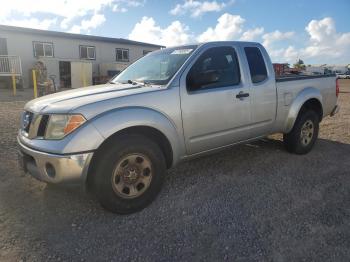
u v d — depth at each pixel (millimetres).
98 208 3592
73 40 27844
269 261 2697
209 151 4285
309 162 5207
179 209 3588
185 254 2795
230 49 4512
